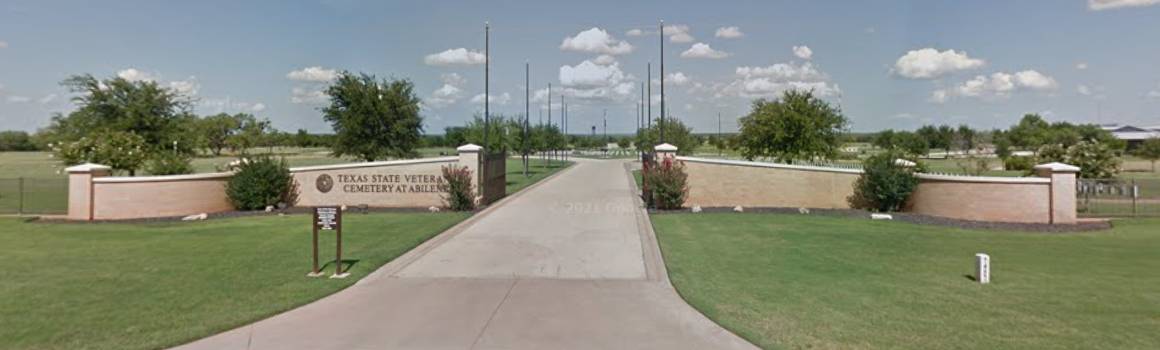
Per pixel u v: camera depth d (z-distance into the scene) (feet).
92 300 30.58
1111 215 67.72
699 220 62.39
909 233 54.13
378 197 76.59
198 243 48.29
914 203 69.26
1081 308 29.55
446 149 290.56
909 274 37.35
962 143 283.59
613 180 125.29
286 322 27.17
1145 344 24.27
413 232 53.06
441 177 75.77
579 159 266.16
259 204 72.69
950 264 40.68
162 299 30.78
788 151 100.99
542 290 32.91
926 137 290.56
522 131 187.83
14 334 25.23
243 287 33.32
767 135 102.32
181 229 57.00
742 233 53.47
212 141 267.39
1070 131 261.85
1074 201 61.41
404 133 107.86
